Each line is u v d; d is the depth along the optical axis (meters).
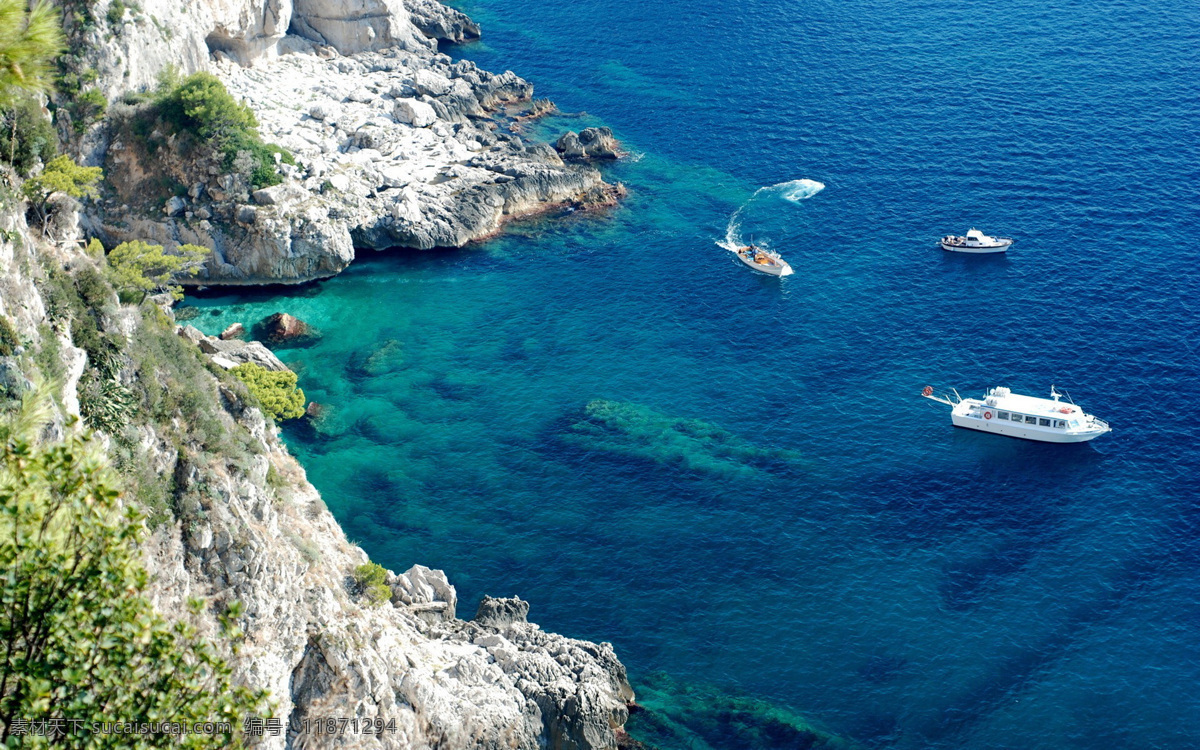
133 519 32.56
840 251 142.12
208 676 51.97
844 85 181.25
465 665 76.25
